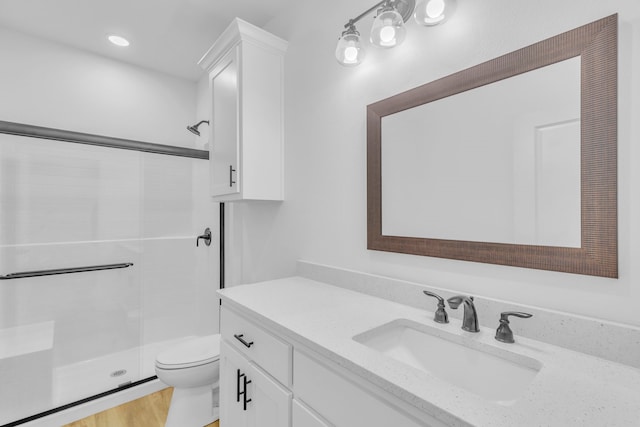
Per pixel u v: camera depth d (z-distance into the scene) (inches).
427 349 36.1
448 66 41.2
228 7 71.2
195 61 97.4
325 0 60.0
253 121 65.2
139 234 94.7
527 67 33.9
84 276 85.7
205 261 104.0
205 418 66.5
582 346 29.5
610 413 20.3
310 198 63.2
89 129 91.0
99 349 87.4
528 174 33.8
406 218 45.7
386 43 40.9
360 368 26.2
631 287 27.9
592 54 29.7
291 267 68.3
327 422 30.3
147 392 81.1
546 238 32.6
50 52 85.4
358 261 53.4
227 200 70.5
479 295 38.1
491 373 30.9
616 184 28.5
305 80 64.5
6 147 75.0
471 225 38.6
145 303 95.4
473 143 38.4
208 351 68.6
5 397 67.6
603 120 29.0
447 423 20.5
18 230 76.9
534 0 33.7
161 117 104.6
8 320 75.4
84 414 72.3
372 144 49.9
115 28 79.8
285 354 35.9
